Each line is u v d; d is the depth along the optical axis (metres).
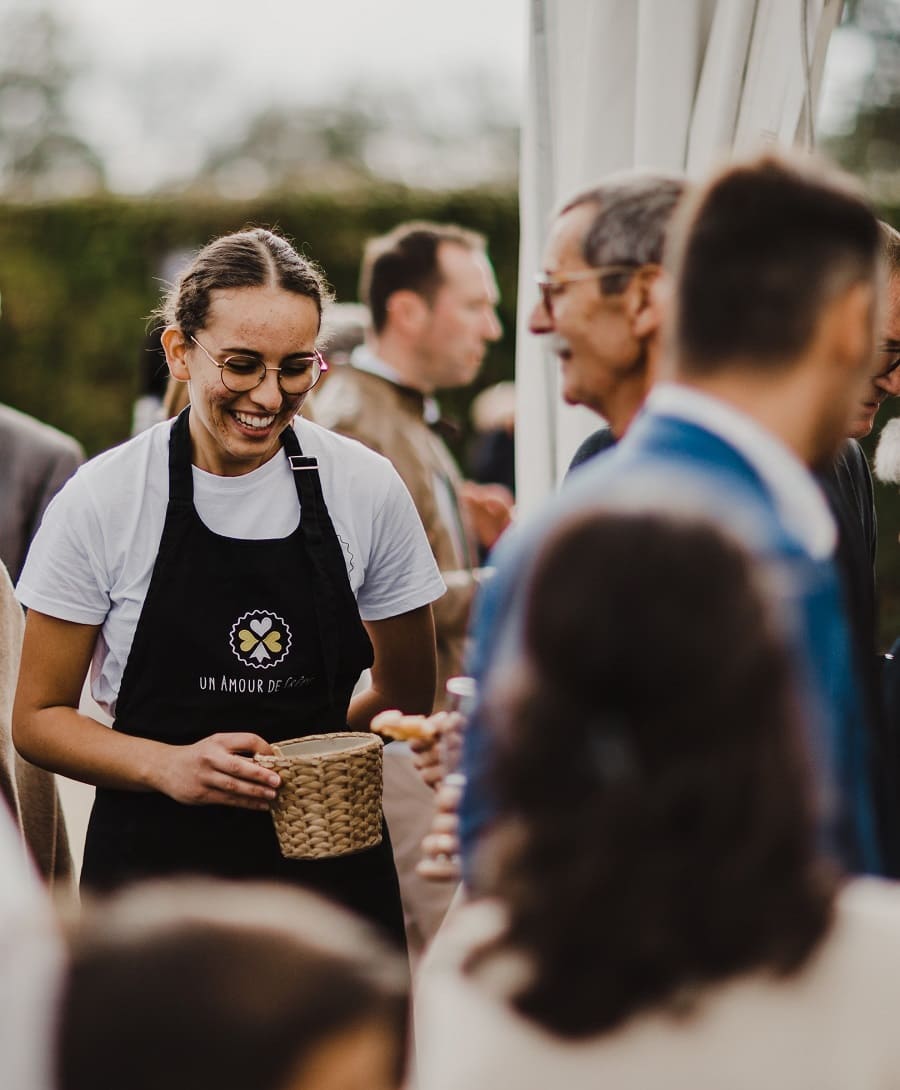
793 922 1.09
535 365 3.09
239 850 2.51
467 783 1.30
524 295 3.10
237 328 2.41
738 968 1.10
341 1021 0.99
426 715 2.89
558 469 3.07
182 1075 0.97
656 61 2.79
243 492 2.55
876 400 2.55
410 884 3.70
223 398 2.44
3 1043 1.15
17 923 1.24
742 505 1.39
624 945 1.08
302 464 2.59
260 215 11.82
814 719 1.13
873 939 1.14
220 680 2.54
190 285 2.46
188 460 2.54
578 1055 1.13
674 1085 1.11
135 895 1.09
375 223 11.81
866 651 2.11
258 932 1.02
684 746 1.06
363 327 5.31
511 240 11.74
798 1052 1.11
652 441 1.48
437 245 4.59
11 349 11.96
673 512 1.10
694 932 1.08
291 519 2.58
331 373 4.84
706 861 1.06
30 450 4.12
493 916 1.18
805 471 1.57
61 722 2.54
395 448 4.31
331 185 11.96
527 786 1.09
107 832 2.56
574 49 2.96
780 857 1.07
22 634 2.88
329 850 2.34
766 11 2.71
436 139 24.50
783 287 1.49
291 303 2.43
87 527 2.52
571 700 1.08
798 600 1.39
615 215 2.00
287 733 2.59
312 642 2.58
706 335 1.51
